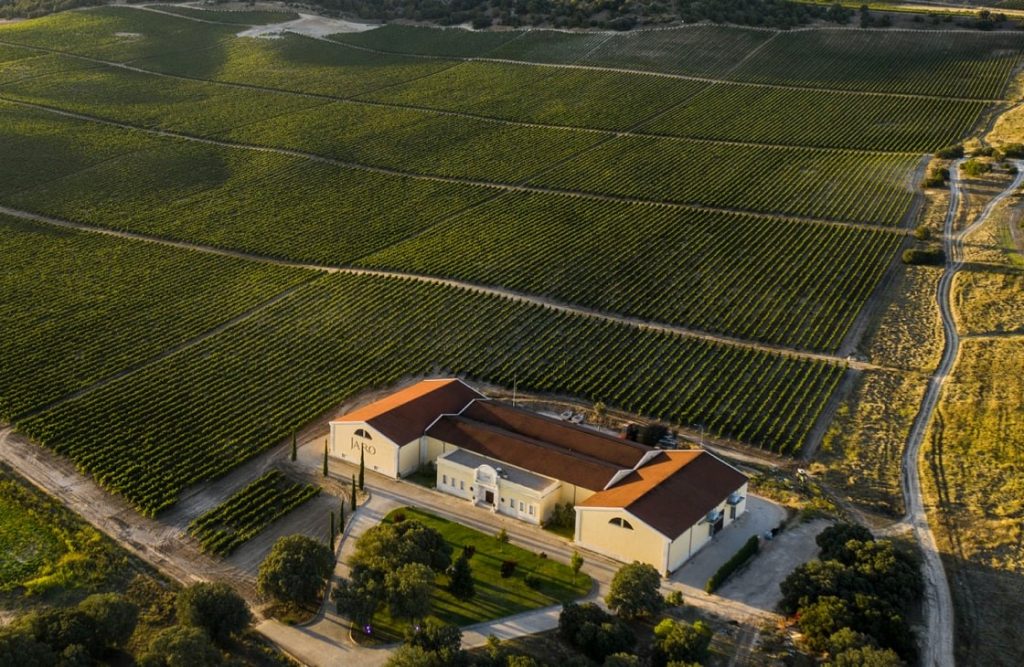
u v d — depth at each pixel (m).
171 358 131.62
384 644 80.44
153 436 111.94
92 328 140.75
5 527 94.81
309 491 102.19
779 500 102.44
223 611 78.31
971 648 80.44
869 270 156.75
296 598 82.81
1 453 108.94
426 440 107.62
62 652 73.31
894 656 73.25
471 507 100.38
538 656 78.38
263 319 143.50
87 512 98.38
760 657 78.94
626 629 79.12
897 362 131.38
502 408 110.31
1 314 144.75
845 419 117.94
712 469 98.19
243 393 122.38
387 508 99.81
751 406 120.31
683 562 91.31
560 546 94.25
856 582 83.50
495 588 87.31
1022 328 137.25
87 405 118.69
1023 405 118.38
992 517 98.56
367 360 131.38
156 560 91.06
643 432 110.19
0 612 82.19
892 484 105.19
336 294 151.62
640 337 137.38
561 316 143.50
